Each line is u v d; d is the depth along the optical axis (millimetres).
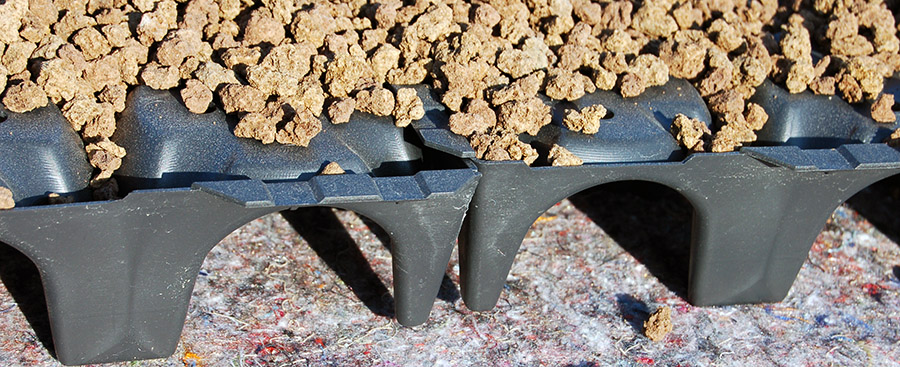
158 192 238
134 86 278
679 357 281
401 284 271
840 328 298
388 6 307
